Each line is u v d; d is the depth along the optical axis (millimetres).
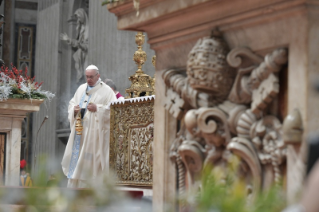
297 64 6762
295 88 6754
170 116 9711
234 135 7949
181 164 9234
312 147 4426
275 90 7086
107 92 26641
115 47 51938
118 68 51281
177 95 9227
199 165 8531
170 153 9523
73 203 5332
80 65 62094
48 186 5344
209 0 7867
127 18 9961
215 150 8164
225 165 8109
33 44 73812
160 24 9438
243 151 7367
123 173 23688
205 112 7914
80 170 25156
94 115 25422
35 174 5340
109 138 24484
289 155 6777
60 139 63312
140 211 6234
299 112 6625
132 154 23234
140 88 28531
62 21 65312
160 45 9727
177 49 9367
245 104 7879
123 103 23578
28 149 69000
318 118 6613
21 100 26812
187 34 8906
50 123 64062
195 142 8625
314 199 3656
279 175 7070
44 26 68500
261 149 7379
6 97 25984
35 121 66938
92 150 25328
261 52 7516
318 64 6715
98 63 54719
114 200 5566
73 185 25422
